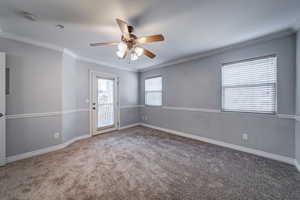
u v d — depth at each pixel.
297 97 2.09
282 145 2.32
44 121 2.73
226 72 3.03
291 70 2.21
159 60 4.01
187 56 3.61
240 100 2.83
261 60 2.54
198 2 1.54
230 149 2.90
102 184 1.73
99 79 4.16
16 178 1.85
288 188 1.65
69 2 1.52
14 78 2.37
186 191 1.60
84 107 3.77
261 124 2.54
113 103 4.56
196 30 2.21
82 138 3.70
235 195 1.54
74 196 1.52
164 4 1.57
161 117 4.57
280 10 1.70
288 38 2.24
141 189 1.64
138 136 3.90
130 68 5.04
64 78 3.07
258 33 2.32
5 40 2.28
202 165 2.22
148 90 5.09
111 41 2.61
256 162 2.30
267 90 2.49
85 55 3.53
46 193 1.56
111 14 1.75
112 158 2.48
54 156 2.56
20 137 2.43
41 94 2.69
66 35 2.36
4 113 2.20
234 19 1.90
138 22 1.96
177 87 4.05
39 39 2.52
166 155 2.61
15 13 1.73
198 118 3.56
